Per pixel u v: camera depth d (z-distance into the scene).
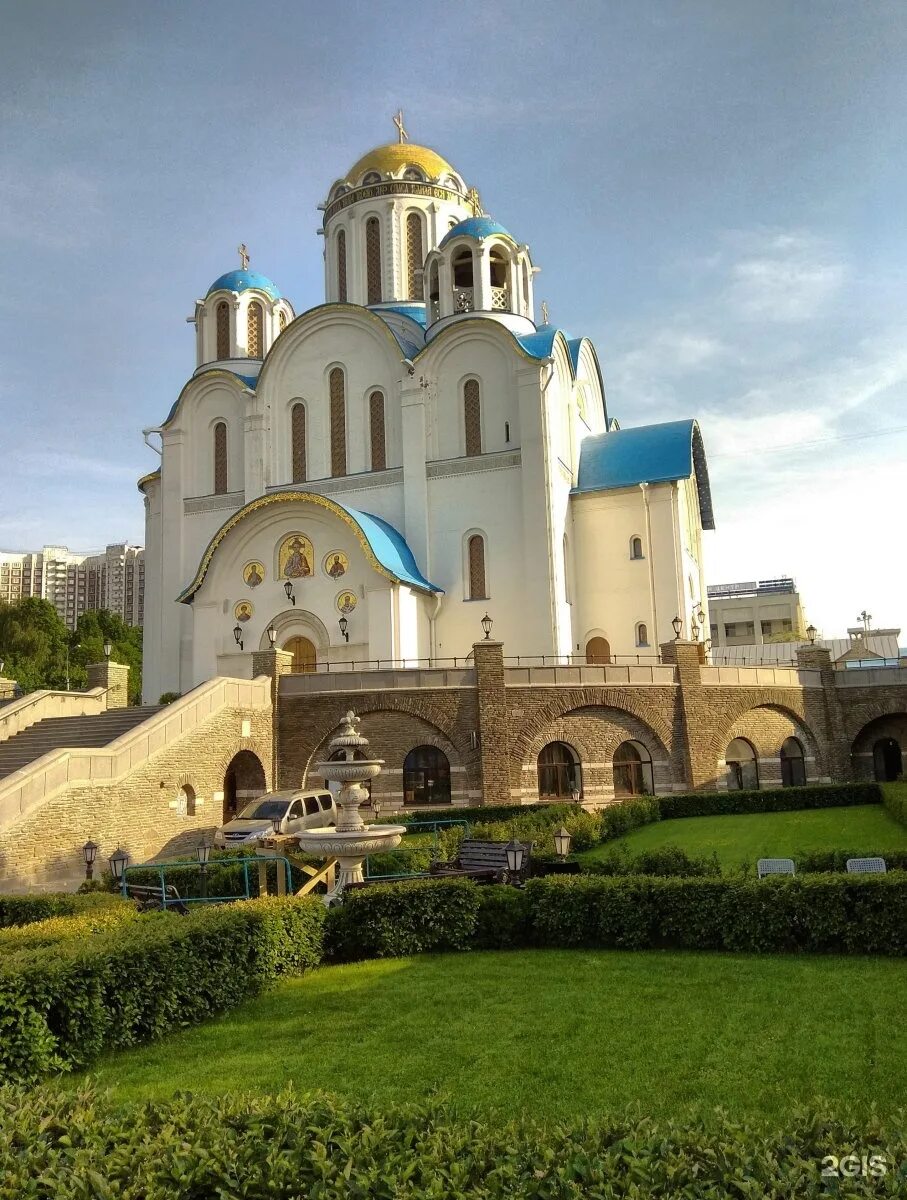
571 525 44.84
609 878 14.56
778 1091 8.20
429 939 14.19
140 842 25.30
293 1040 10.26
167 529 47.34
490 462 42.38
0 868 20.89
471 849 19.16
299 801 26.23
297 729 32.59
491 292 45.94
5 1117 6.01
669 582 43.34
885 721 38.66
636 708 33.66
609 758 33.34
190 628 46.25
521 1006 11.10
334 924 14.09
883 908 12.92
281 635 40.50
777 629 127.38
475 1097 8.30
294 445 46.09
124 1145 5.68
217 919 11.95
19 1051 9.10
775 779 36.25
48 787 22.52
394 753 32.09
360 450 44.78
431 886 14.47
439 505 42.91
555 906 14.28
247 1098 6.39
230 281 50.62
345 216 52.88
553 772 32.91
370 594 38.75
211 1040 10.44
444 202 53.22
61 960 9.79
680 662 34.56
